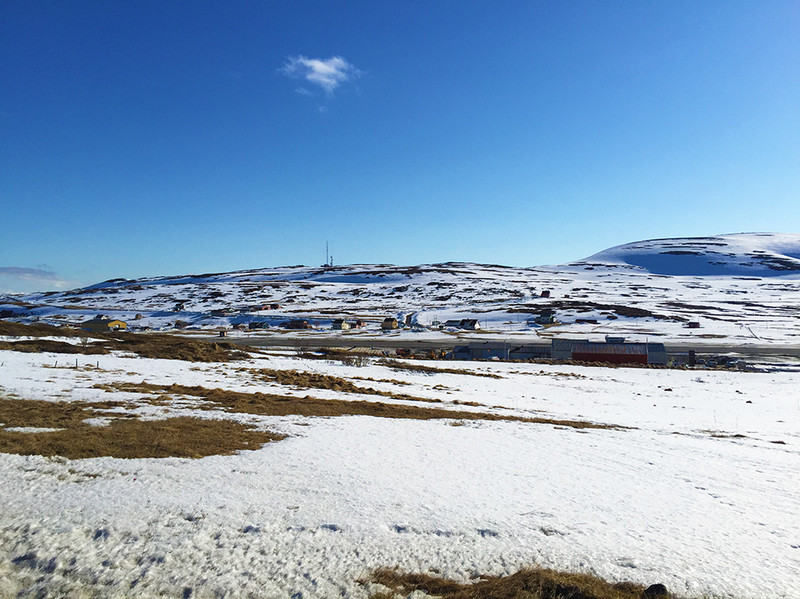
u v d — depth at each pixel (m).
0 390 19.59
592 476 13.39
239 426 16.17
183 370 33.06
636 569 7.73
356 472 11.87
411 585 7.28
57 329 50.72
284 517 9.02
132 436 13.43
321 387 31.92
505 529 8.98
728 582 7.43
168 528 8.40
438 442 16.39
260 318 133.62
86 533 8.17
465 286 195.25
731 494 12.55
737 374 58.91
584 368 62.34
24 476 10.12
